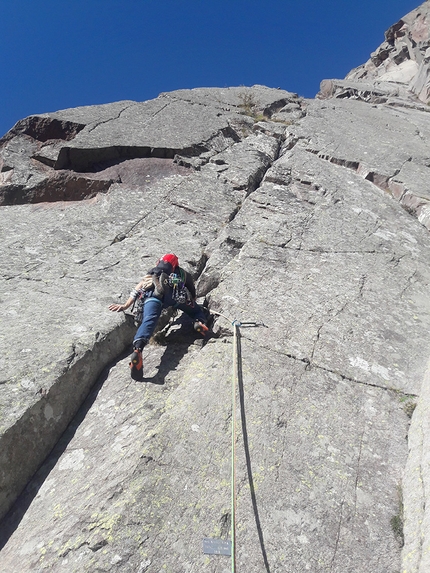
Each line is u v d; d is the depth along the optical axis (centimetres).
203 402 376
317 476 334
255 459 339
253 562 286
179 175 812
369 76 2747
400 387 412
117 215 694
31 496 341
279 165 846
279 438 355
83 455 357
